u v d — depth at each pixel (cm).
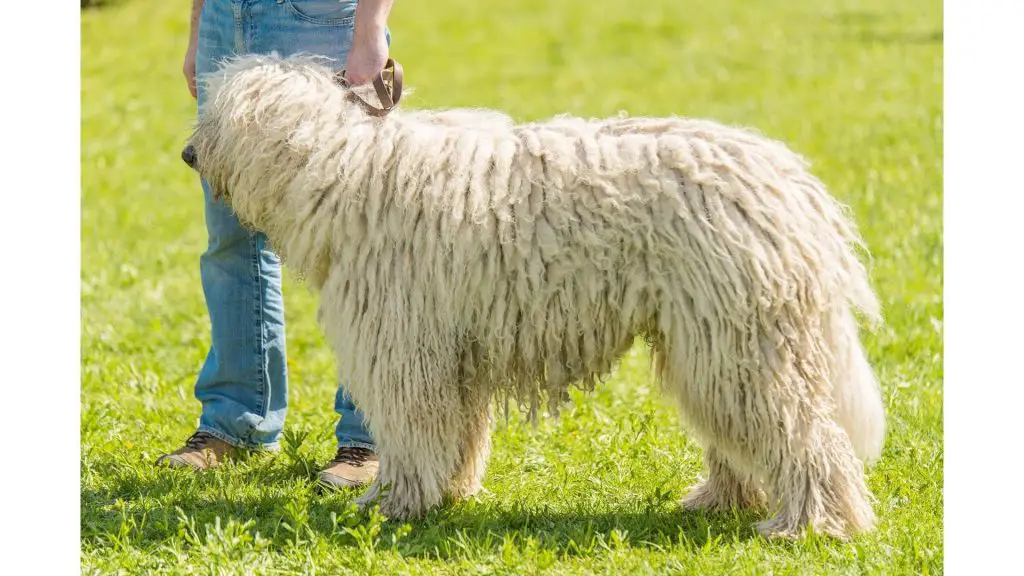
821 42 2088
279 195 535
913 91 1697
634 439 652
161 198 1323
